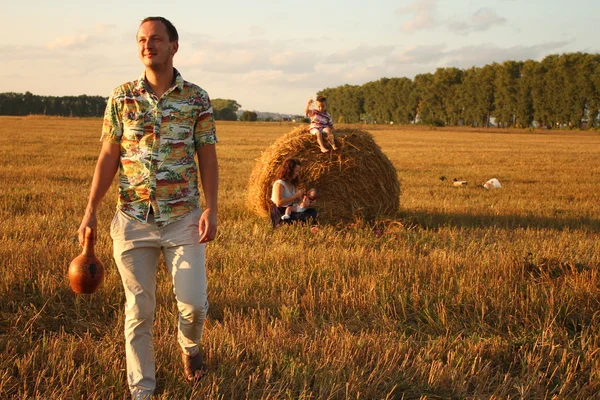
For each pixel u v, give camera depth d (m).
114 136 3.28
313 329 4.62
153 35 3.15
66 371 3.64
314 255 6.71
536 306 5.14
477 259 6.69
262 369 3.86
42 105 116.31
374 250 7.27
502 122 105.31
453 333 4.74
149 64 3.16
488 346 4.36
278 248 6.94
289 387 3.65
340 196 9.26
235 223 8.79
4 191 11.24
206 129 3.36
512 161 23.94
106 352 3.86
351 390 3.58
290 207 8.80
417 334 4.67
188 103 3.27
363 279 5.71
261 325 4.58
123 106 3.23
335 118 148.88
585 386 3.79
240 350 4.06
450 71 113.19
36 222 8.01
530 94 99.38
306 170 9.23
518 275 6.04
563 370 4.08
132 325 3.34
